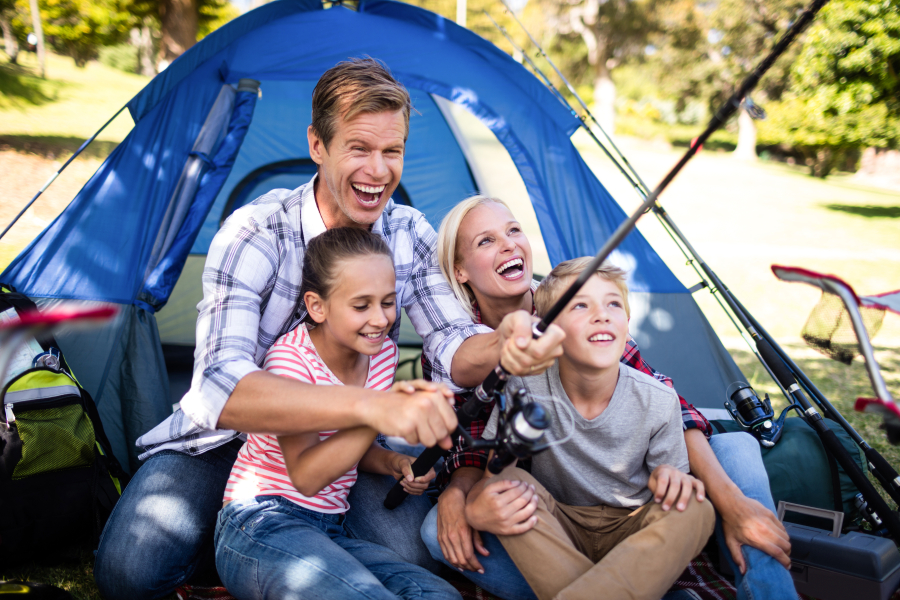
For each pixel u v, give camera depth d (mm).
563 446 1729
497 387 1453
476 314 2098
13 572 1927
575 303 1647
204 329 1696
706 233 9195
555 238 2990
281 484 1692
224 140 2697
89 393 2348
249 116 2742
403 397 1394
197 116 2689
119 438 2381
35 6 15281
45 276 2484
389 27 3082
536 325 1391
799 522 1954
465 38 3096
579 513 1736
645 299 2969
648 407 1683
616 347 1638
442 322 1972
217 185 2643
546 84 3168
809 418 2129
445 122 3748
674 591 1804
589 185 3059
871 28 11602
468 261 1982
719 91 21750
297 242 1896
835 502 2018
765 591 1548
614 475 1712
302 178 3820
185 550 1809
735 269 6930
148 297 2463
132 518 1777
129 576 1730
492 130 3064
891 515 1877
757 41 19531
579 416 1694
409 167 3762
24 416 1928
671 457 1688
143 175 2605
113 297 2469
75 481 1974
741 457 1817
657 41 22047
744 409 2203
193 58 2670
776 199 12250
